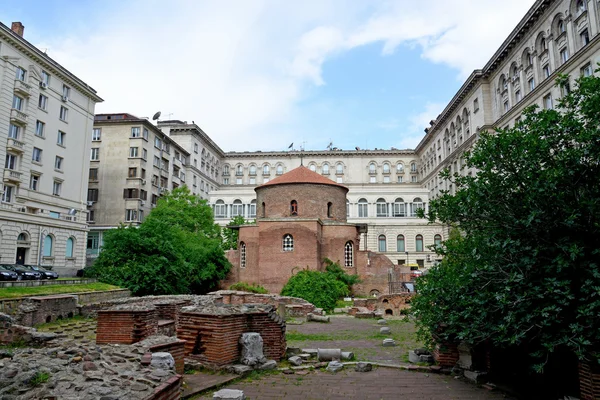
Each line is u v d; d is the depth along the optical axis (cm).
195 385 998
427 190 7975
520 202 1019
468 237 1234
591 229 916
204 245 4359
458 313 1123
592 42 3409
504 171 1068
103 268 3244
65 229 4412
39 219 4016
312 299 3403
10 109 3919
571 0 3809
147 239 3319
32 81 4191
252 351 1207
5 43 3897
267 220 4112
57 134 4569
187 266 3547
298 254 4012
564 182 952
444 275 1230
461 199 1107
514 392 1036
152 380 700
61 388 620
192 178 7900
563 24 3988
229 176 9862
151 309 1427
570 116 1006
